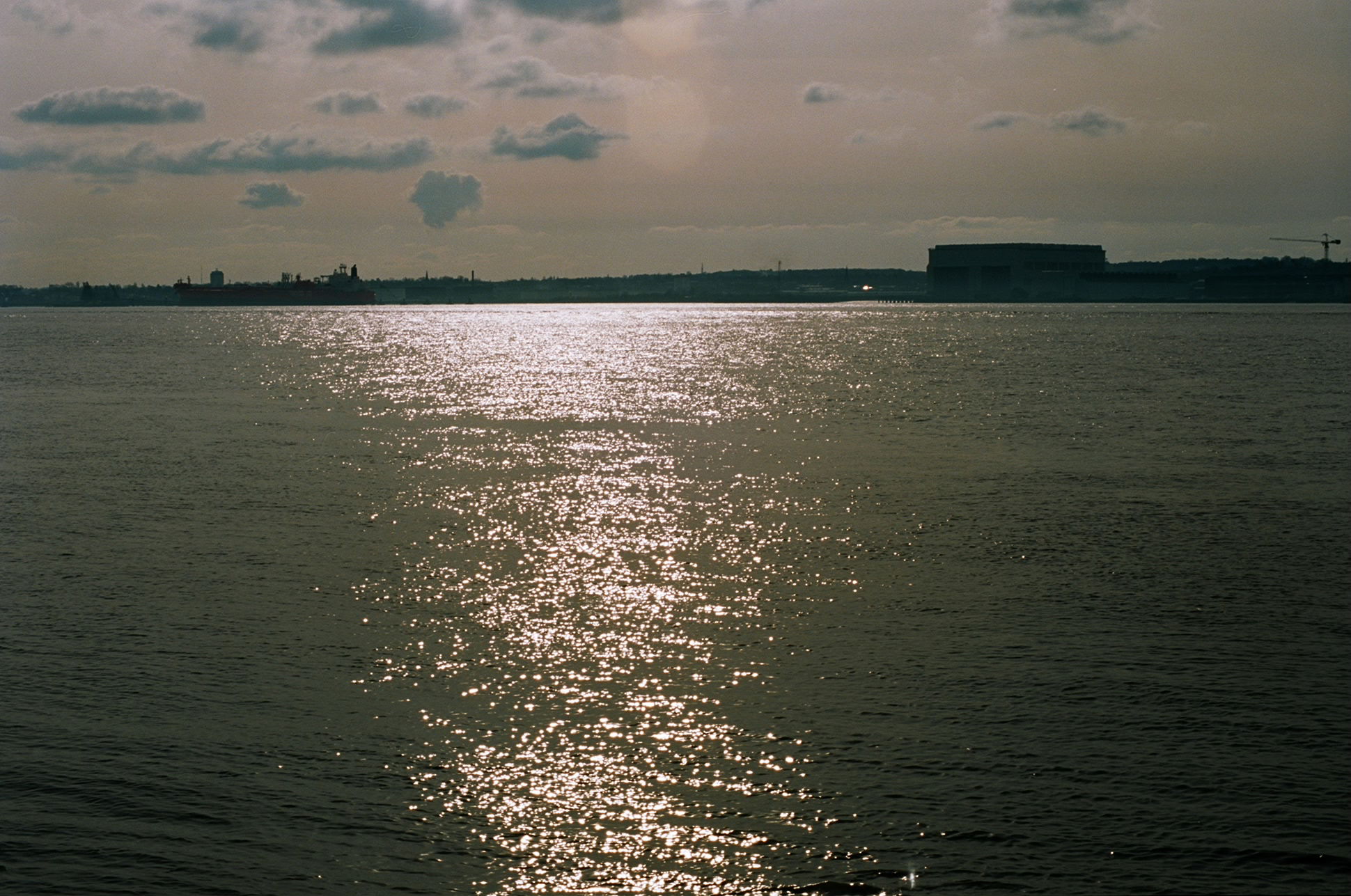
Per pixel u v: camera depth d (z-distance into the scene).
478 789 20.08
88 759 21.06
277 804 19.53
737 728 22.27
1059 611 29.47
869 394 93.19
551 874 17.72
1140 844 18.25
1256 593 31.05
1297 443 60.69
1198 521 40.44
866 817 19.08
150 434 67.50
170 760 21.05
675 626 28.48
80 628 28.25
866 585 32.19
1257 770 20.45
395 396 94.19
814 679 24.75
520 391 98.69
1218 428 67.69
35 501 44.91
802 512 42.62
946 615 29.30
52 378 115.00
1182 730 22.05
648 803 19.58
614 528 39.97
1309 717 22.59
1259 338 182.88
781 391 97.50
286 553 36.16
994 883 17.38
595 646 26.97
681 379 112.19
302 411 81.56
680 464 55.16
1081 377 107.94
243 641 27.30
